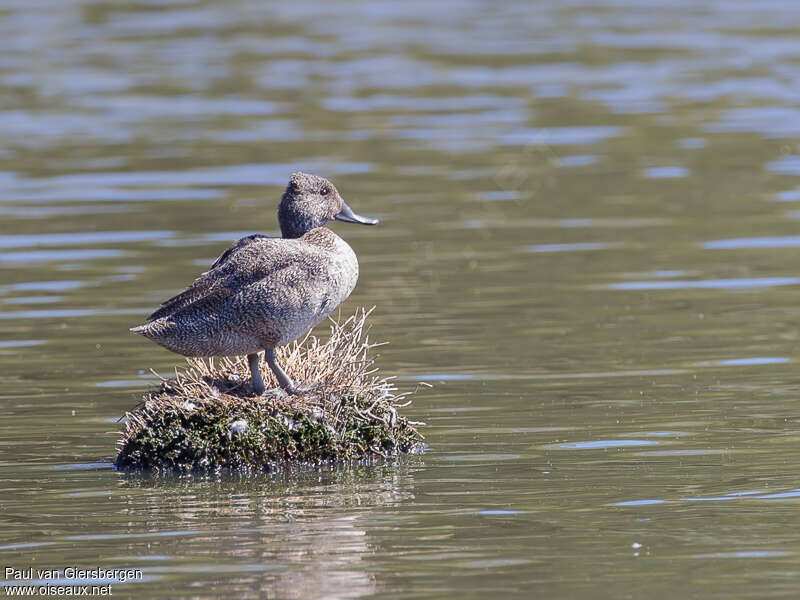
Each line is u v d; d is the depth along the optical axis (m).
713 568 8.44
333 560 8.69
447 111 29.38
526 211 21.70
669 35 38.19
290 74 33.78
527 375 13.60
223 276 10.86
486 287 17.38
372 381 11.70
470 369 13.86
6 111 29.86
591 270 18.12
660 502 9.75
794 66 33.25
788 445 11.11
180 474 10.88
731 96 30.20
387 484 10.41
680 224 20.58
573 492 10.05
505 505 9.77
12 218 21.31
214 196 22.67
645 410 12.30
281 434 11.04
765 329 15.14
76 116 29.38
